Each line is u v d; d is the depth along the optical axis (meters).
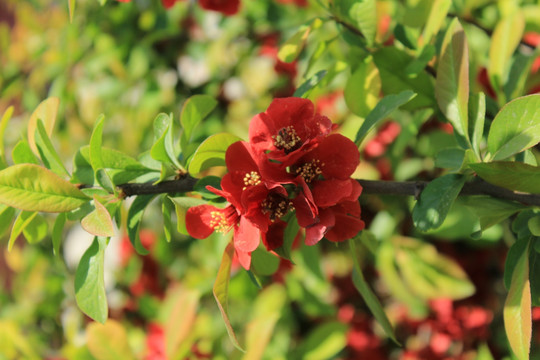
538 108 0.48
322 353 0.68
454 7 0.66
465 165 0.50
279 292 0.76
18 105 1.15
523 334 0.49
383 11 0.70
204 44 0.86
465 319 0.76
